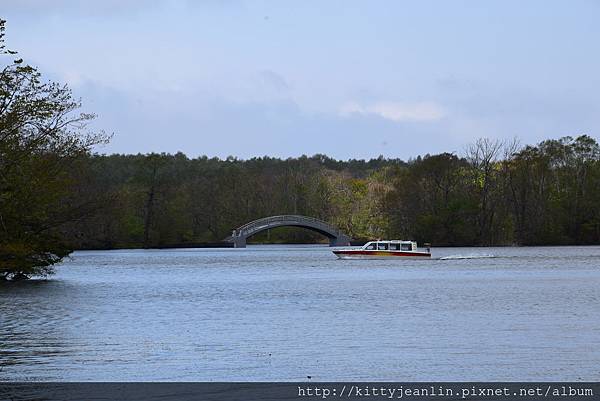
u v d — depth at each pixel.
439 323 63.59
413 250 184.62
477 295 89.44
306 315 70.25
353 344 53.06
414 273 134.88
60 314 71.69
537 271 137.75
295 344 53.25
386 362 46.69
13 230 100.62
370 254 184.50
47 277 125.38
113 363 46.72
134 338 56.31
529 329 59.47
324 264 168.12
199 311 74.31
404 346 52.12
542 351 49.78
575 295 88.62
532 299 83.88
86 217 114.81
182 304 81.12
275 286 106.19
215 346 52.59
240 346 52.56
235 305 79.88
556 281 112.06
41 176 98.94
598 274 127.75
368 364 46.16
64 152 105.62
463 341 54.00
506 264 161.88
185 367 45.56
